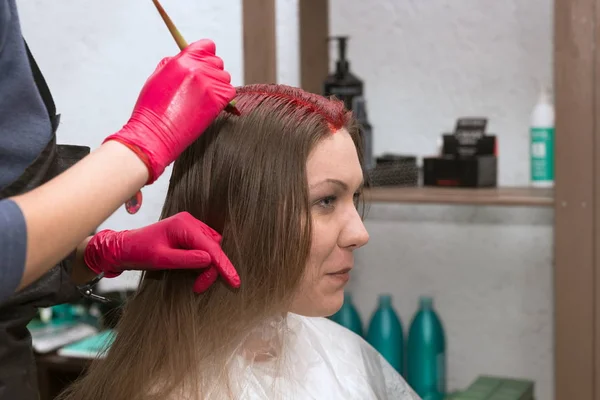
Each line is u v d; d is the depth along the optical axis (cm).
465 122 192
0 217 72
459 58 203
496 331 207
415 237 212
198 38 184
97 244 104
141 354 102
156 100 85
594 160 159
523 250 202
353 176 101
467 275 208
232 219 98
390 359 200
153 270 103
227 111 99
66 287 98
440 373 200
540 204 165
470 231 206
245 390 102
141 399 100
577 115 158
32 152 89
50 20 188
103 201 79
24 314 93
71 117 191
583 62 157
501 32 198
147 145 83
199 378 99
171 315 101
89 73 188
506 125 200
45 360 180
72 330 194
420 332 198
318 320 131
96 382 106
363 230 102
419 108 208
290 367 112
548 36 194
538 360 204
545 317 202
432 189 186
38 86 92
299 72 201
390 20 208
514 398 181
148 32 184
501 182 202
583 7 155
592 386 163
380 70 210
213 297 101
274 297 99
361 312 219
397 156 199
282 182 97
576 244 162
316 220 100
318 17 203
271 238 97
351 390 123
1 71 86
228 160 99
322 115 100
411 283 213
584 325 163
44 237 75
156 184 184
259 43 173
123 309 110
